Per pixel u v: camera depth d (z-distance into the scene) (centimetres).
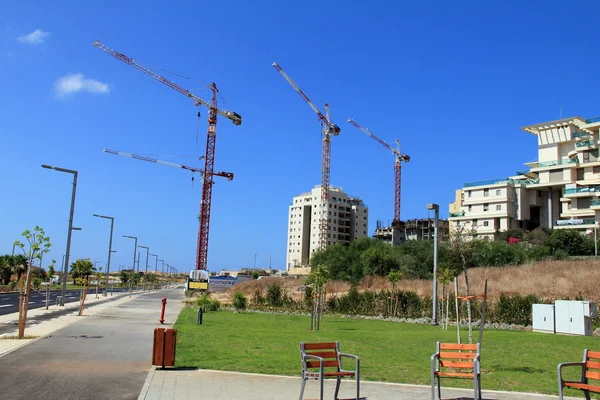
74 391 872
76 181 3666
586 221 6881
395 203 14225
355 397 893
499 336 2183
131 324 2261
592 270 3903
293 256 16388
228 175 12138
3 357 1221
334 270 6744
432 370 833
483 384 1046
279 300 4341
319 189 16062
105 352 1351
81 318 2538
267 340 1802
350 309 3778
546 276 3909
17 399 805
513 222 8231
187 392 888
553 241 6019
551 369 1273
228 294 6831
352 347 1667
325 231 14450
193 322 2525
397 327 2656
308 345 862
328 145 14112
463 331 2452
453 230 1611
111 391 881
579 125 7525
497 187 8344
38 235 1666
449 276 2694
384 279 5603
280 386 967
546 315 2506
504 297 3062
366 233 16575
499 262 5044
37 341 1543
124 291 8162
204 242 10944
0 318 2433
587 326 2339
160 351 1124
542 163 8106
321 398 791
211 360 1259
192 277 7538
